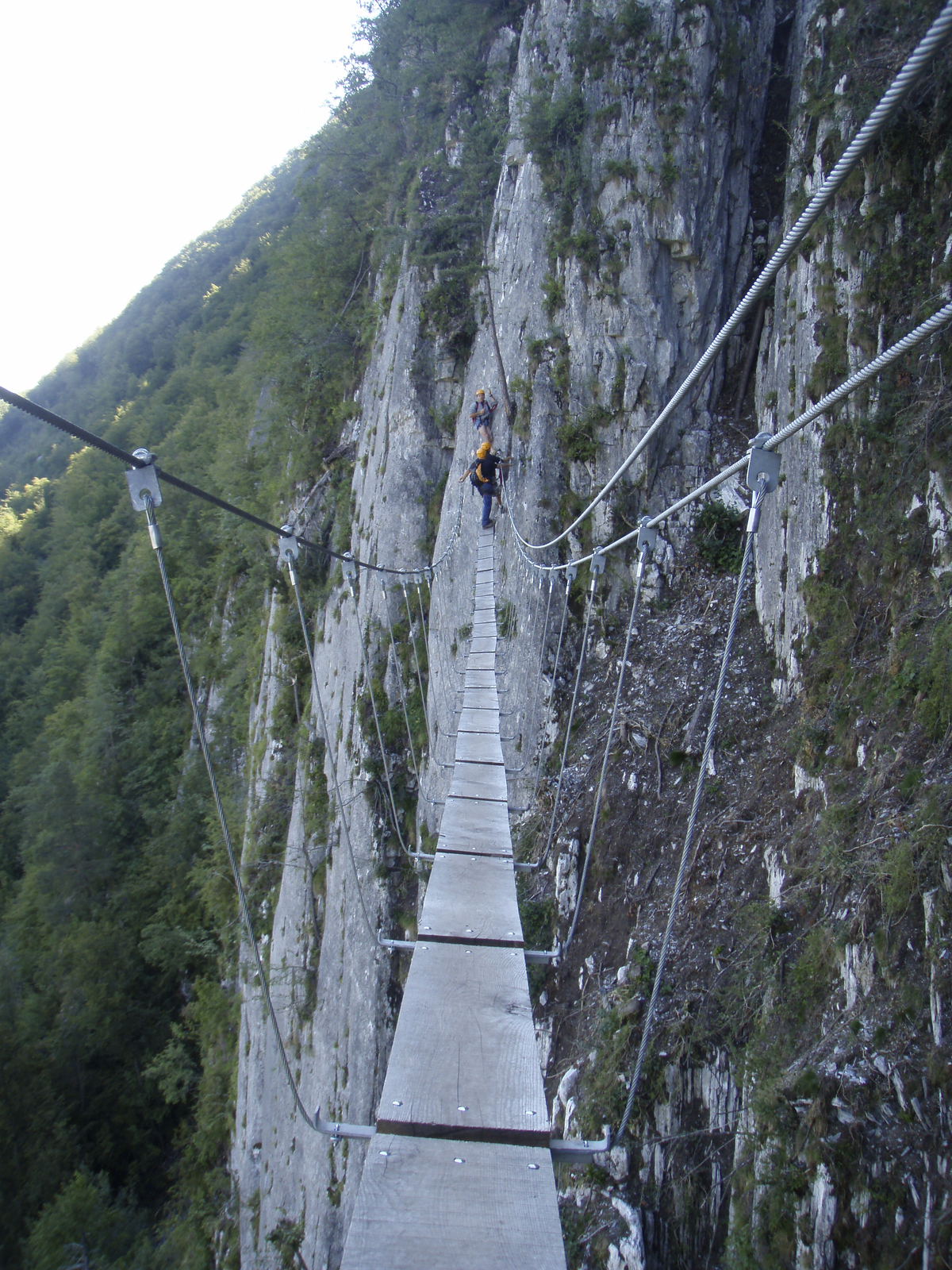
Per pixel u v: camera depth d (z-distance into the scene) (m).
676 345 11.45
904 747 5.68
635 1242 5.38
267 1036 17.70
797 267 9.41
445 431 16.58
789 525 8.32
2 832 39.56
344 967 14.55
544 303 12.42
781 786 7.07
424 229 17.22
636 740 8.89
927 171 7.54
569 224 12.36
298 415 25.97
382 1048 13.12
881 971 4.94
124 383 76.38
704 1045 5.93
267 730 23.00
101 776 34.34
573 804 9.08
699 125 11.77
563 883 8.50
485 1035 2.95
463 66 18.31
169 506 40.78
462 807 6.09
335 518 22.16
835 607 7.19
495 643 11.38
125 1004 26.53
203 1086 22.34
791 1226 4.56
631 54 12.23
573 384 11.80
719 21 12.02
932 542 6.27
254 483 31.14
